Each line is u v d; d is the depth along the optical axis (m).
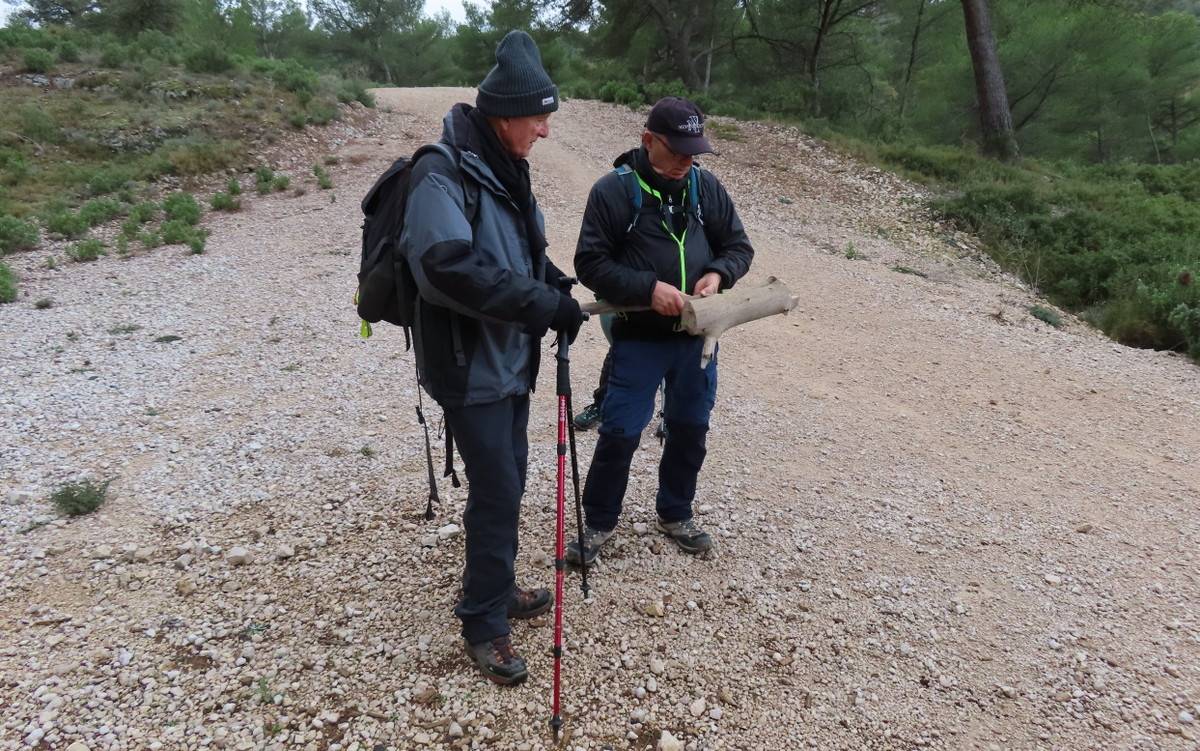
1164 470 4.71
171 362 5.80
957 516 4.07
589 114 17.89
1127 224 11.15
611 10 24.44
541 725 2.61
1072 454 4.89
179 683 2.69
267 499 3.86
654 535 3.67
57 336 6.36
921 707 2.79
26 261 8.77
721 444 4.74
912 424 5.24
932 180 14.05
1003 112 17.12
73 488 3.77
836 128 18.84
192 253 9.02
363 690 2.70
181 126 13.30
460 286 2.23
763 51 25.41
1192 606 3.41
